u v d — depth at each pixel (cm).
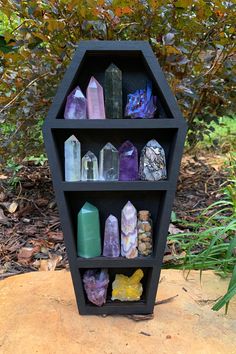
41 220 186
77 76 107
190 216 187
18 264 153
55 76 173
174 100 102
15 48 172
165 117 110
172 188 106
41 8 154
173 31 155
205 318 113
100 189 106
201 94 195
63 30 158
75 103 103
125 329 109
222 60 176
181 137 103
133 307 115
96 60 109
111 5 143
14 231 176
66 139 111
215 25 166
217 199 206
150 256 113
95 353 99
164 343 103
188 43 166
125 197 115
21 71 171
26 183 222
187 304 120
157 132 111
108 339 105
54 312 115
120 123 103
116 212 116
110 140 112
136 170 109
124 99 110
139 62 109
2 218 187
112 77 103
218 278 135
